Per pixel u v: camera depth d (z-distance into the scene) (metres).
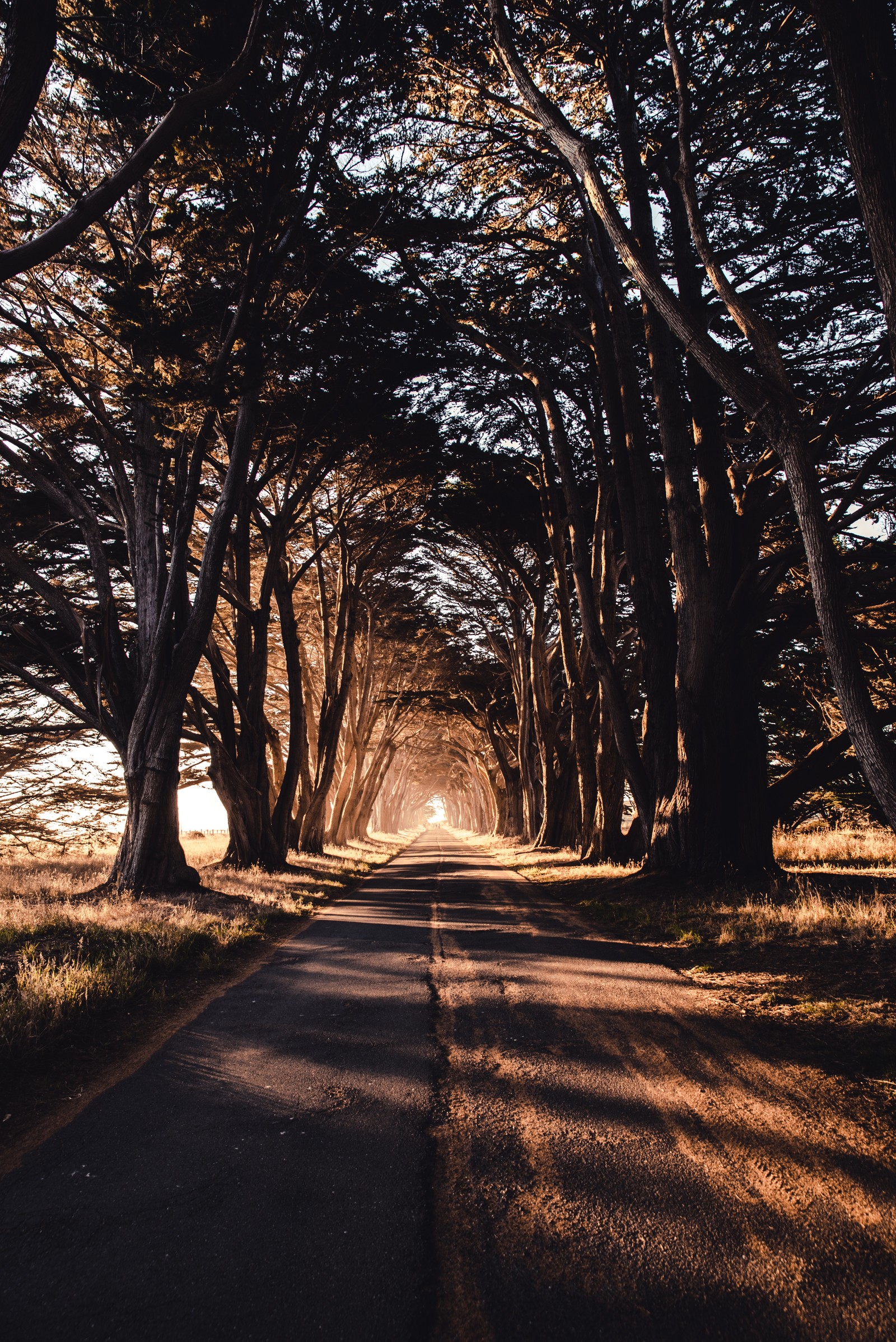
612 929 9.88
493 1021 5.63
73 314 12.23
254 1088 4.31
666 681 14.20
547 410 16.69
